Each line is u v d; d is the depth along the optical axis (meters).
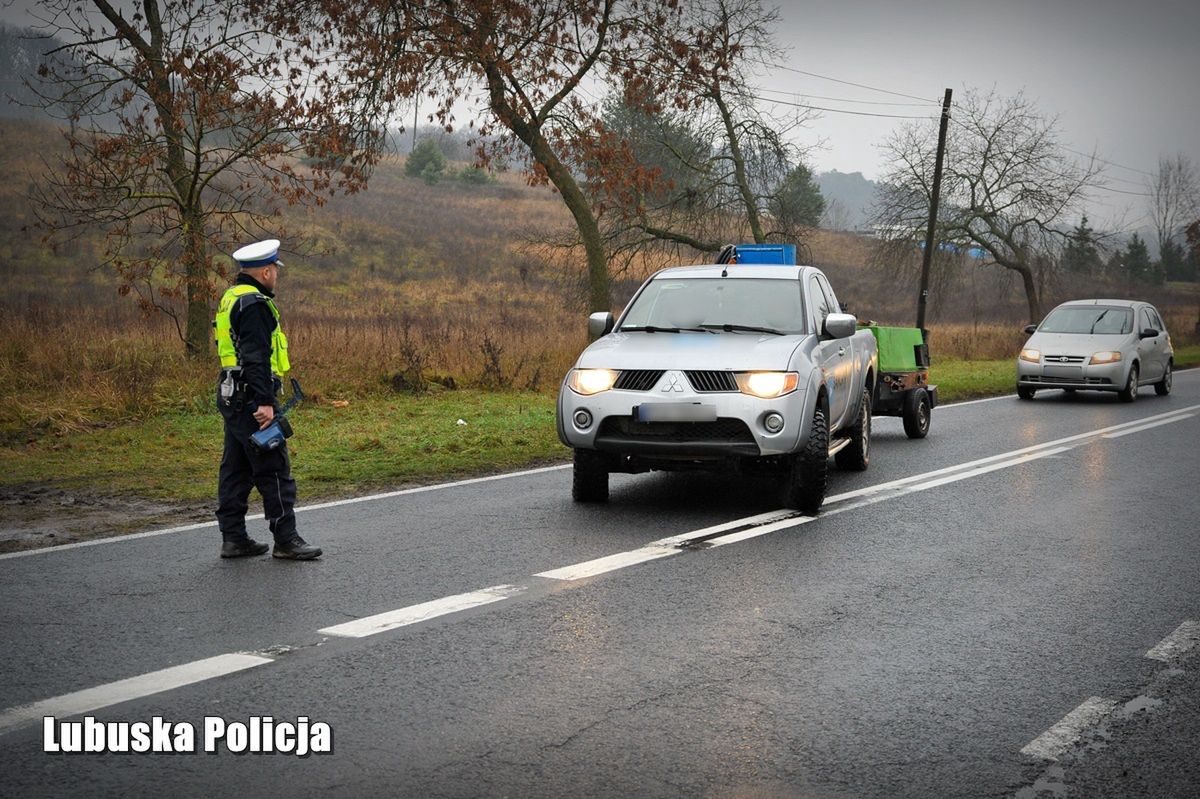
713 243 30.69
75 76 17.19
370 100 19.19
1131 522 8.64
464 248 67.69
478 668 4.83
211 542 7.50
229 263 37.50
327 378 17.42
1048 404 20.38
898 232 45.69
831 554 7.32
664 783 3.66
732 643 5.26
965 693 4.60
